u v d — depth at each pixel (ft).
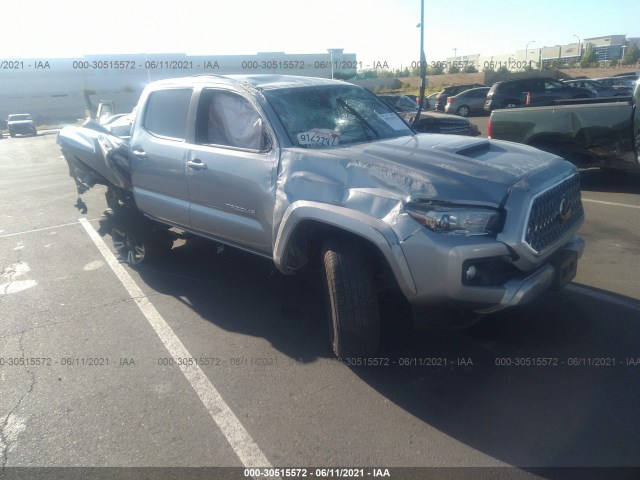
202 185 14.82
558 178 11.59
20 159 64.64
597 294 15.39
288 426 10.32
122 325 14.96
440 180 10.52
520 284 10.39
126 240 19.63
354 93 15.76
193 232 16.25
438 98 101.71
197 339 13.94
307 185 11.84
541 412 10.40
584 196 26.84
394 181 10.73
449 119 34.86
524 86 79.71
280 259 12.50
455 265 9.97
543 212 11.01
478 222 10.18
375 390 11.34
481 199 10.32
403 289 10.55
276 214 12.49
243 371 12.30
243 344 13.57
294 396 11.26
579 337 13.08
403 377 11.76
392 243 10.30
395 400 10.98
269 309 15.60
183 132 15.83
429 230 10.11
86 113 106.52
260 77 15.42
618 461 9.07
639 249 19.06
